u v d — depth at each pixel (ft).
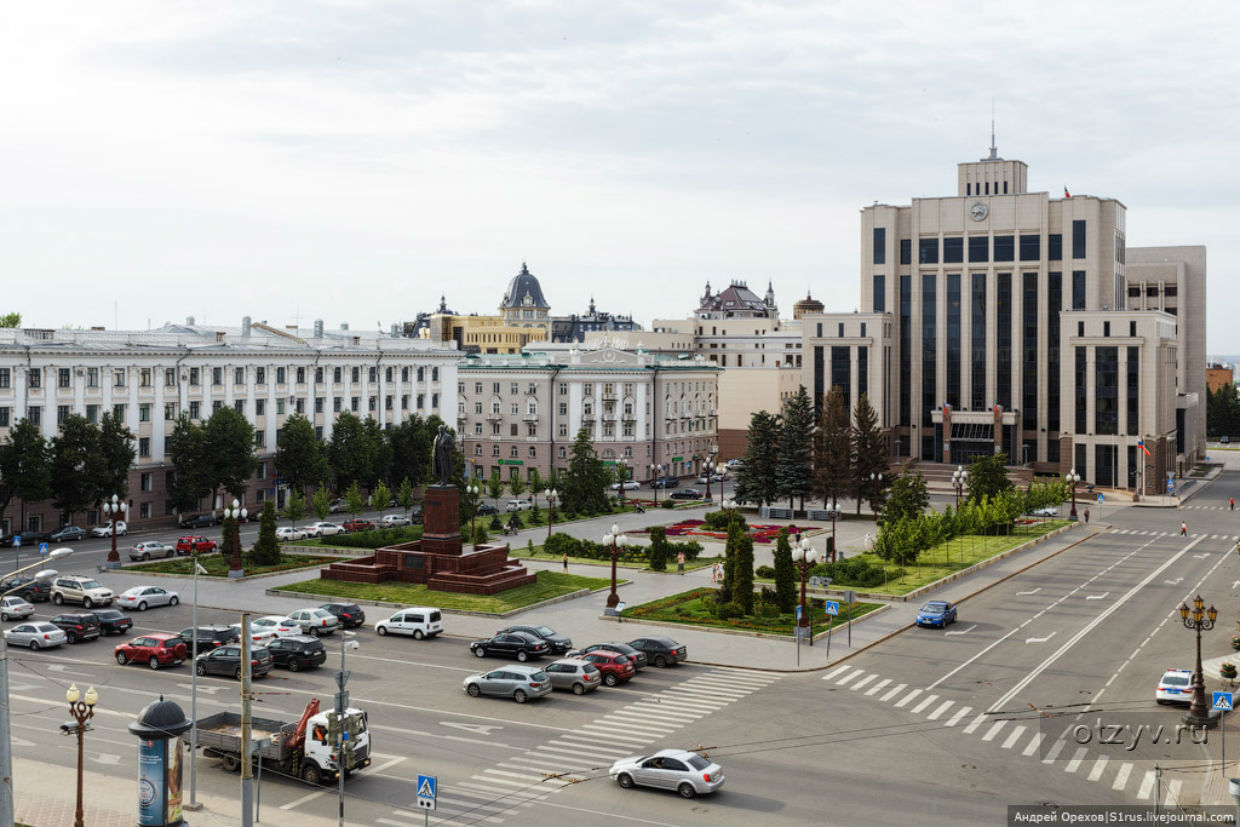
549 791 135.23
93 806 130.82
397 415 497.05
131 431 383.86
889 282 575.38
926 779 139.13
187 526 385.91
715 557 324.19
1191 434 651.66
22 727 161.27
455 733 158.71
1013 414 553.23
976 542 355.36
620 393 547.90
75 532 350.43
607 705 173.58
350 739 131.13
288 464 422.41
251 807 114.73
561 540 328.70
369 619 238.07
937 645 214.90
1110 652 208.23
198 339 426.10
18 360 351.46
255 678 188.55
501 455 556.51
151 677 190.80
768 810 128.57
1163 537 377.09
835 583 275.59
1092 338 513.45
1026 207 551.18
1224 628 229.04
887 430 567.59
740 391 653.30
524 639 202.08
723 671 195.72
